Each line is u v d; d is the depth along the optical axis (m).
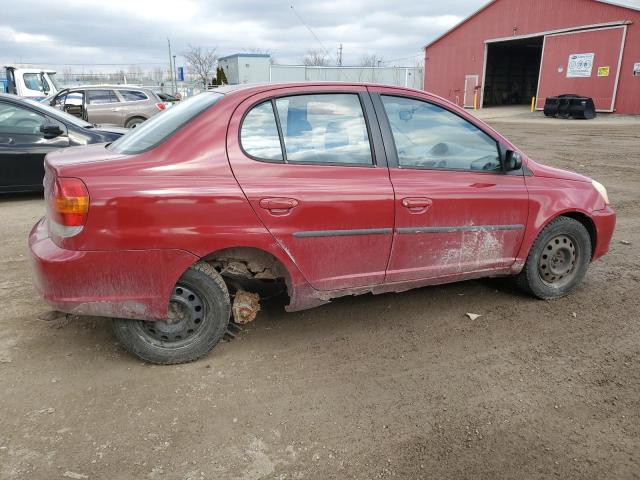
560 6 30.25
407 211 3.48
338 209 3.28
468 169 3.79
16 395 2.93
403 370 3.27
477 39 36.06
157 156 2.98
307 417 2.80
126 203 2.83
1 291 4.35
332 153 3.36
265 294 4.09
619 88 27.81
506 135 19.05
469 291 4.52
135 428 2.69
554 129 21.55
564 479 2.39
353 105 3.47
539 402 2.96
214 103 3.17
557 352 3.51
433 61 39.72
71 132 7.65
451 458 2.52
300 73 39.94
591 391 3.07
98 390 3.00
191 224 2.95
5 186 7.36
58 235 2.86
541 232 4.12
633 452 2.57
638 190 8.98
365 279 3.51
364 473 2.42
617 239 6.13
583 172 10.78
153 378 3.12
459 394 3.03
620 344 3.63
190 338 3.24
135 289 2.95
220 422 2.75
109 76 49.34
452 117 3.79
